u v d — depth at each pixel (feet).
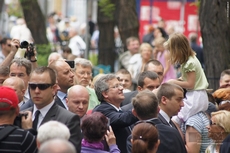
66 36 130.93
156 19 134.41
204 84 55.98
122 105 58.90
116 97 51.08
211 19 71.92
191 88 55.67
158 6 134.21
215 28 71.97
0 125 41.93
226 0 72.18
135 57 88.58
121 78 66.44
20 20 118.11
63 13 205.77
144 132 42.70
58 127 39.04
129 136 46.50
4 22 151.12
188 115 55.62
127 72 66.85
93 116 45.09
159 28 111.24
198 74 55.72
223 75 62.44
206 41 72.43
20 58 57.67
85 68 63.62
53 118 44.60
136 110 47.19
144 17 134.72
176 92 50.39
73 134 43.75
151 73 57.47
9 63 61.98
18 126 43.37
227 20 72.38
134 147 42.80
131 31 100.94
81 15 181.16
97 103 60.13
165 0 133.69
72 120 44.16
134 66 88.33
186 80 55.72
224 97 57.47
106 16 106.52
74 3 185.06
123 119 49.21
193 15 132.57
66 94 55.21
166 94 50.44
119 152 46.75
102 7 104.63
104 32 107.04
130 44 92.38
